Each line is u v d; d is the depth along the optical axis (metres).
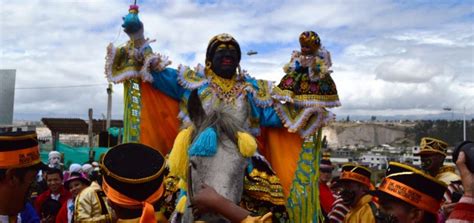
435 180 3.39
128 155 3.41
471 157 3.12
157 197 3.38
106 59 5.70
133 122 5.86
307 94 5.78
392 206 3.45
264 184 4.72
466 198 3.15
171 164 4.41
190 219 4.16
